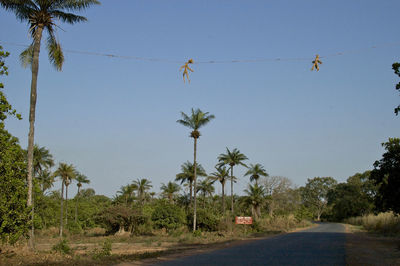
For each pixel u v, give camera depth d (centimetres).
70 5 2164
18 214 1675
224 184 6344
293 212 8119
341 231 5034
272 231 4978
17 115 1789
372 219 5688
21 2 2098
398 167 2598
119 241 4041
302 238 3434
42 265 1484
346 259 1669
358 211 10219
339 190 12075
